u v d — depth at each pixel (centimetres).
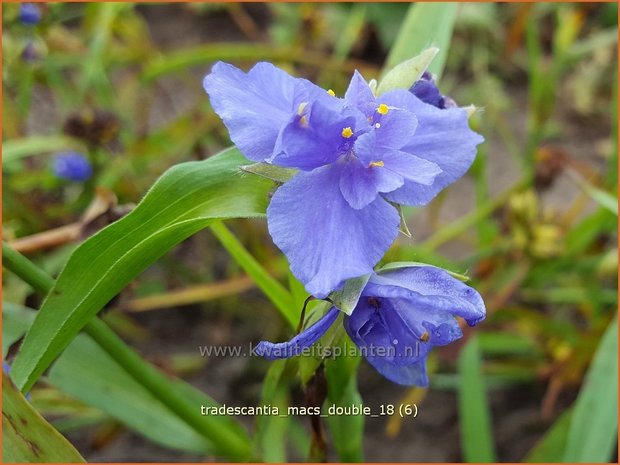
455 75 26
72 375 13
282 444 14
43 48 18
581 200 19
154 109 24
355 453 11
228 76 8
